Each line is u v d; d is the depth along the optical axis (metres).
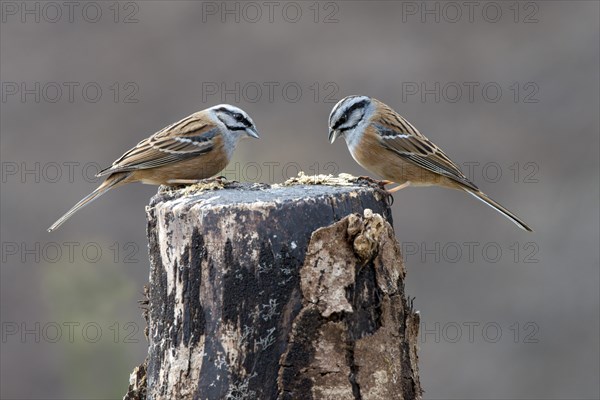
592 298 16.09
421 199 17.47
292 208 6.48
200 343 6.57
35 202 17.27
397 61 20.47
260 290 6.44
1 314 15.65
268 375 6.42
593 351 15.41
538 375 15.30
